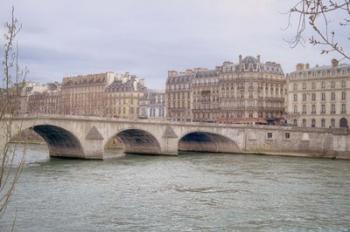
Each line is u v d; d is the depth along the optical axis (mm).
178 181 65438
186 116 183125
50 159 98562
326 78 137375
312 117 140500
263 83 159500
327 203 49156
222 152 131000
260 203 48969
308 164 94062
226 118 163875
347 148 111375
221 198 51750
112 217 41594
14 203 46594
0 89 12070
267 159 107062
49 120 91688
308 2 8914
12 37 12172
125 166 86188
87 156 98938
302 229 38094
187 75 186625
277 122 158500
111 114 189125
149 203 48438
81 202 48219
